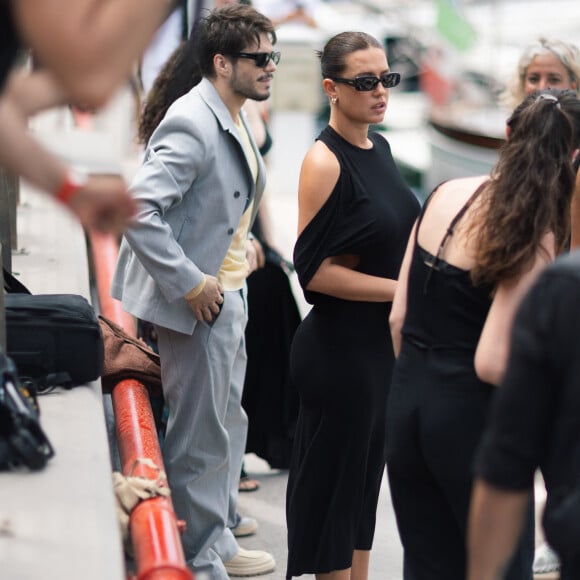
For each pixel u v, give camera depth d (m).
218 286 15.72
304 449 15.98
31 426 11.20
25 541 9.71
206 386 16.09
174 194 15.34
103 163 7.71
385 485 22.47
